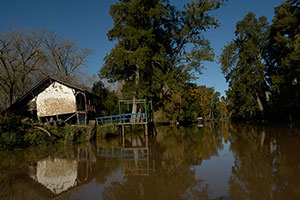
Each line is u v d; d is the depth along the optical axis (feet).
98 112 94.17
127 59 71.56
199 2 78.48
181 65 76.38
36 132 49.39
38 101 80.07
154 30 79.15
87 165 29.01
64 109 78.54
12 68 88.99
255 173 21.27
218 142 46.65
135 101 76.89
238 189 17.17
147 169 25.54
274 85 92.12
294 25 83.92
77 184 21.06
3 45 86.79
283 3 89.61
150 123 76.89
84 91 81.35
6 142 43.78
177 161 29.45
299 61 75.72
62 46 129.59
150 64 75.25
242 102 131.85
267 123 94.48
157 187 18.89
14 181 23.00
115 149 43.21
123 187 19.40
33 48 101.45
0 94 98.89
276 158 27.27
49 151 42.52
